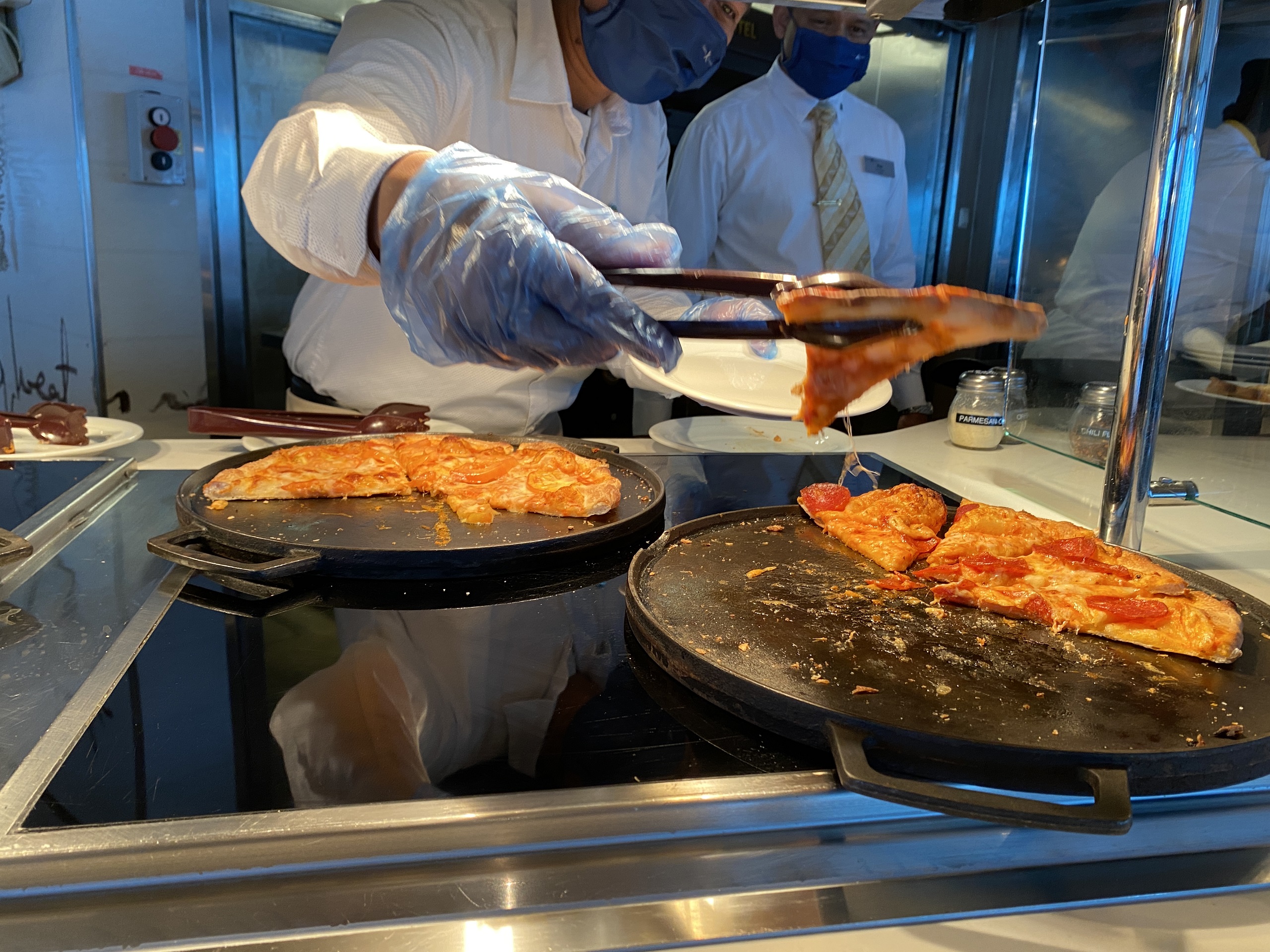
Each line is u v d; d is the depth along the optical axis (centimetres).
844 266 262
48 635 81
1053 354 151
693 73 161
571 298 82
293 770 59
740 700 68
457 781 58
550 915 50
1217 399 112
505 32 164
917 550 102
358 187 104
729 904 51
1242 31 102
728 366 172
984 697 69
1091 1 133
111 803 55
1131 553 99
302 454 131
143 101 237
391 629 86
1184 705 69
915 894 53
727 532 112
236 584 94
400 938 48
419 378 188
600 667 79
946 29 275
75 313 253
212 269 261
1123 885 55
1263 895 55
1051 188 148
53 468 131
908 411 223
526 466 130
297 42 256
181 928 48
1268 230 102
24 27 241
